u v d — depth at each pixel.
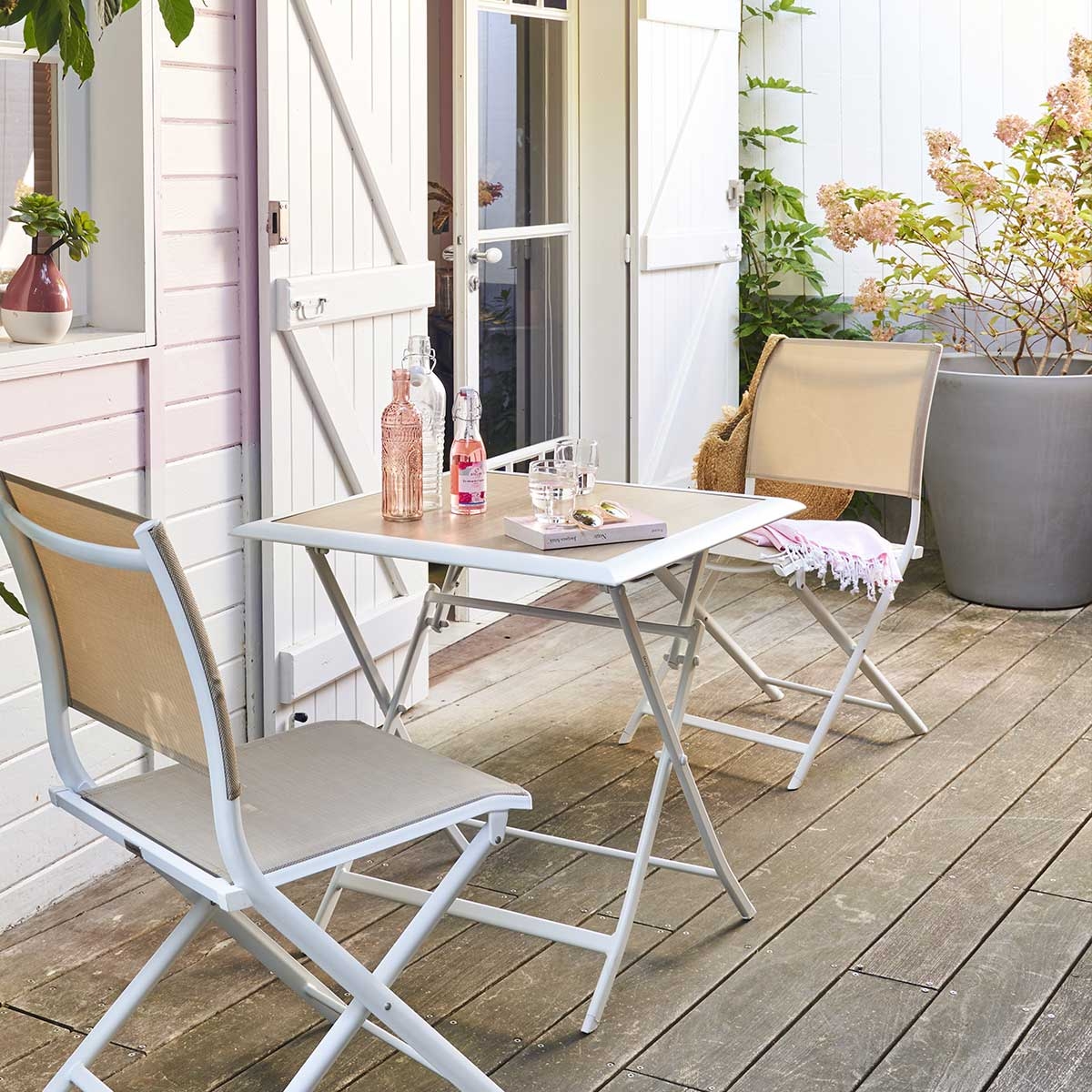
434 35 5.33
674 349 5.73
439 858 3.23
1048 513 5.06
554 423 5.49
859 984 2.68
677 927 2.90
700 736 3.98
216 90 3.30
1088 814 3.44
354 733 2.39
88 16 3.04
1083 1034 2.50
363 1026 2.43
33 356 2.81
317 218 3.58
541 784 3.63
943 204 6.00
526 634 4.92
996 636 4.88
